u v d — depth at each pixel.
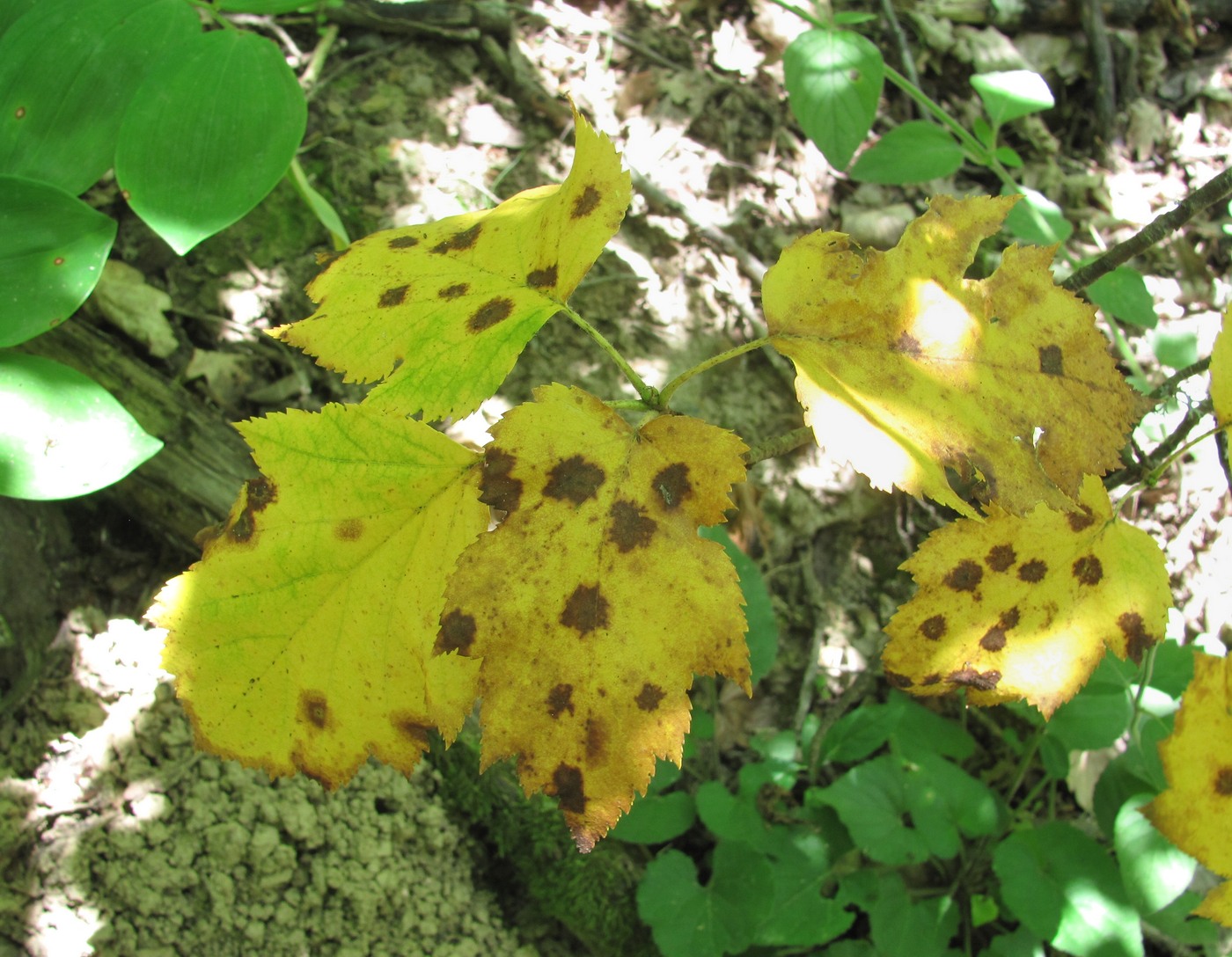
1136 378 0.52
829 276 0.22
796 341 0.22
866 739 0.44
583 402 0.22
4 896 0.36
